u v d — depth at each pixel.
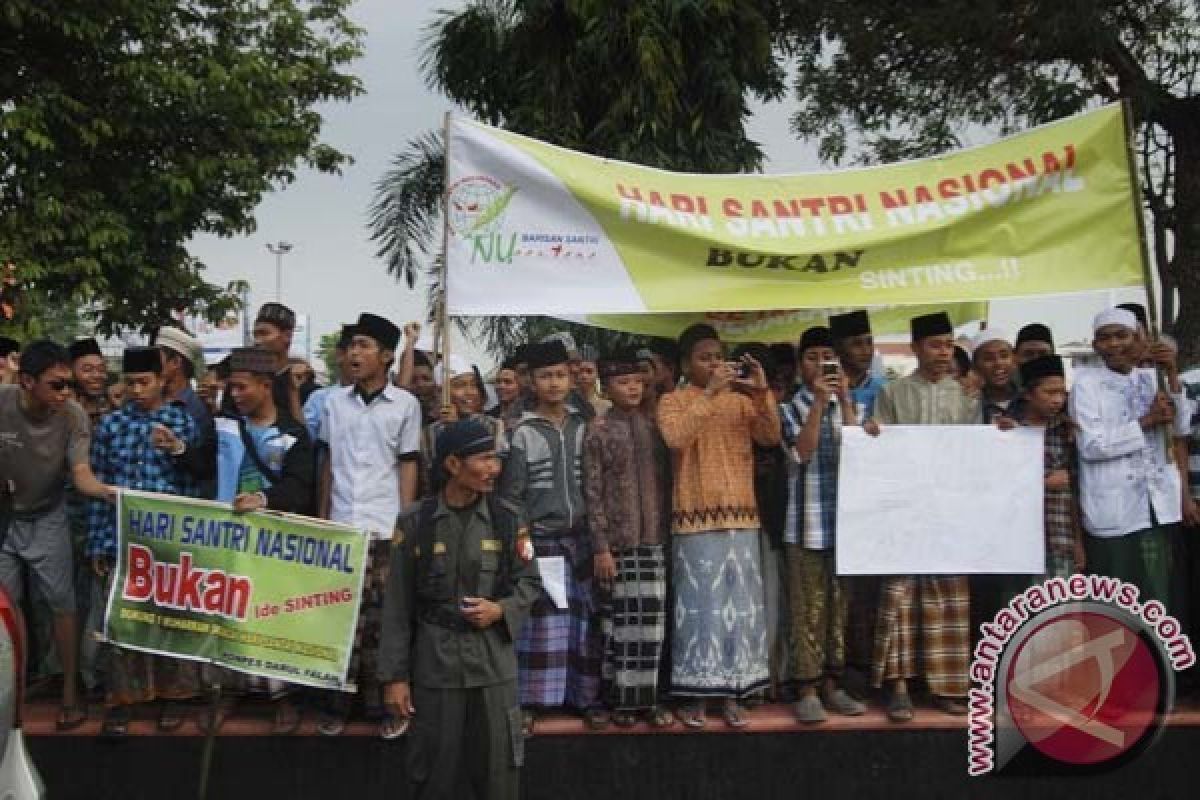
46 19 12.02
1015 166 5.74
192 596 5.13
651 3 9.76
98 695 5.75
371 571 5.35
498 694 4.41
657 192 5.72
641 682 5.23
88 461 5.35
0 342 6.50
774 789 5.30
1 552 5.30
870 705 5.62
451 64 10.83
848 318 6.00
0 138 11.80
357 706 5.47
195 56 13.72
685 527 5.38
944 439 5.50
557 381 5.50
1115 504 5.52
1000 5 11.31
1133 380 5.65
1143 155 11.35
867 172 5.83
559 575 5.30
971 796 5.37
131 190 13.16
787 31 12.59
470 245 5.63
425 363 7.25
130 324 13.55
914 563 5.42
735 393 5.52
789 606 5.59
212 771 5.23
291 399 5.99
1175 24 11.14
